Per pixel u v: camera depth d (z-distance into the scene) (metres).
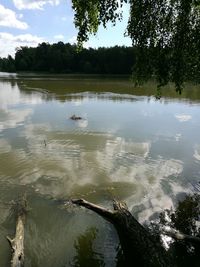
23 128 23.20
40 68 135.62
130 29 10.67
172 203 12.51
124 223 9.33
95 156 17.41
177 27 10.27
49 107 32.41
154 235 10.13
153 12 10.38
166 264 8.48
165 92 48.56
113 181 14.32
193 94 46.25
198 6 10.02
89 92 47.53
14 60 151.38
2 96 41.12
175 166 16.34
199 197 12.30
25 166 15.70
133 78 11.47
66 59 125.50
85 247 9.70
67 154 17.59
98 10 10.18
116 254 9.42
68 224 10.84
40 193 13.00
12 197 12.56
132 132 22.81
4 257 9.27
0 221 10.90
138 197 12.93
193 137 21.81
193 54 10.38
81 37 10.43
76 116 27.58
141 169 15.80
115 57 114.56
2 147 18.61
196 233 10.37
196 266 9.01
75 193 13.12
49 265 8.97
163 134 22.50
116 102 36.97
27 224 10.76
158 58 10.66
